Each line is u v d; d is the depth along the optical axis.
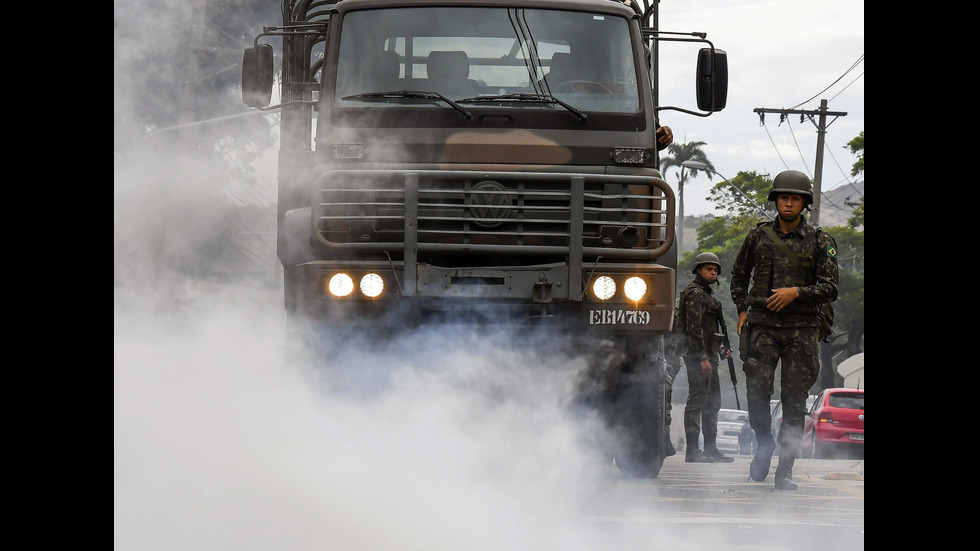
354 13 13.44
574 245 12.22
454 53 13.31
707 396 18.44
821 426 34.94
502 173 12.45
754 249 13.65
